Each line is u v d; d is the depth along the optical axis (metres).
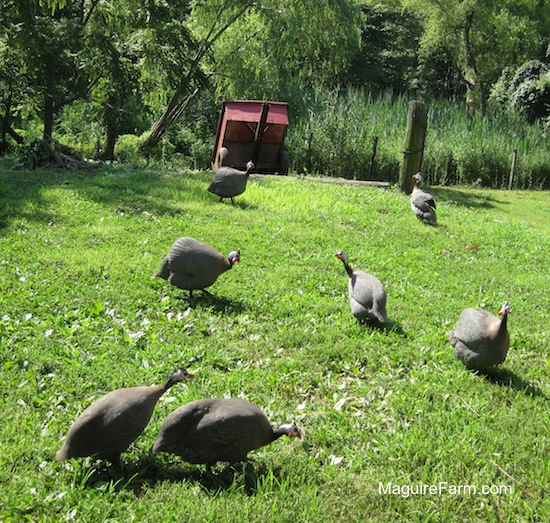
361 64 47.09
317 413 6.98
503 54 41.78
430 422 6.93
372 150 25.14
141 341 8.20
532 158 28.27
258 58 26.19
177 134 29.61
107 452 5.52
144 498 5.40
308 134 25.48
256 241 13.05
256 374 7.61
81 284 9.86
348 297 10.52
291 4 25.64
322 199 17.33
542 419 7.18
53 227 12.77
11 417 6.29
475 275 12.56
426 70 47.81
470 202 21.92
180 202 15.59
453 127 28.98
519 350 9.21
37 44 20.14
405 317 9.91
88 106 30.98
